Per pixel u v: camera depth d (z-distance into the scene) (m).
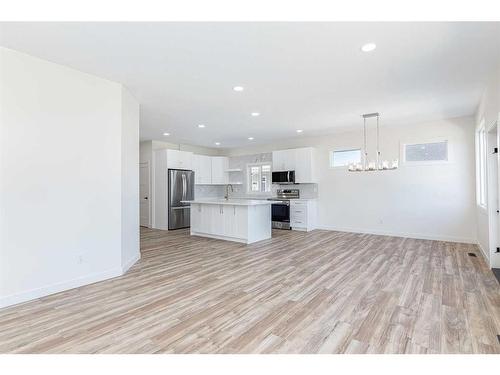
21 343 2.06
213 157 9.16
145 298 2.90
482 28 2.40
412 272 3.69
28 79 2.87
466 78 3.52
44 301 2.82
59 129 3.10
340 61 3.04
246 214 5.66
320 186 7.47
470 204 5.43
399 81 3.61
